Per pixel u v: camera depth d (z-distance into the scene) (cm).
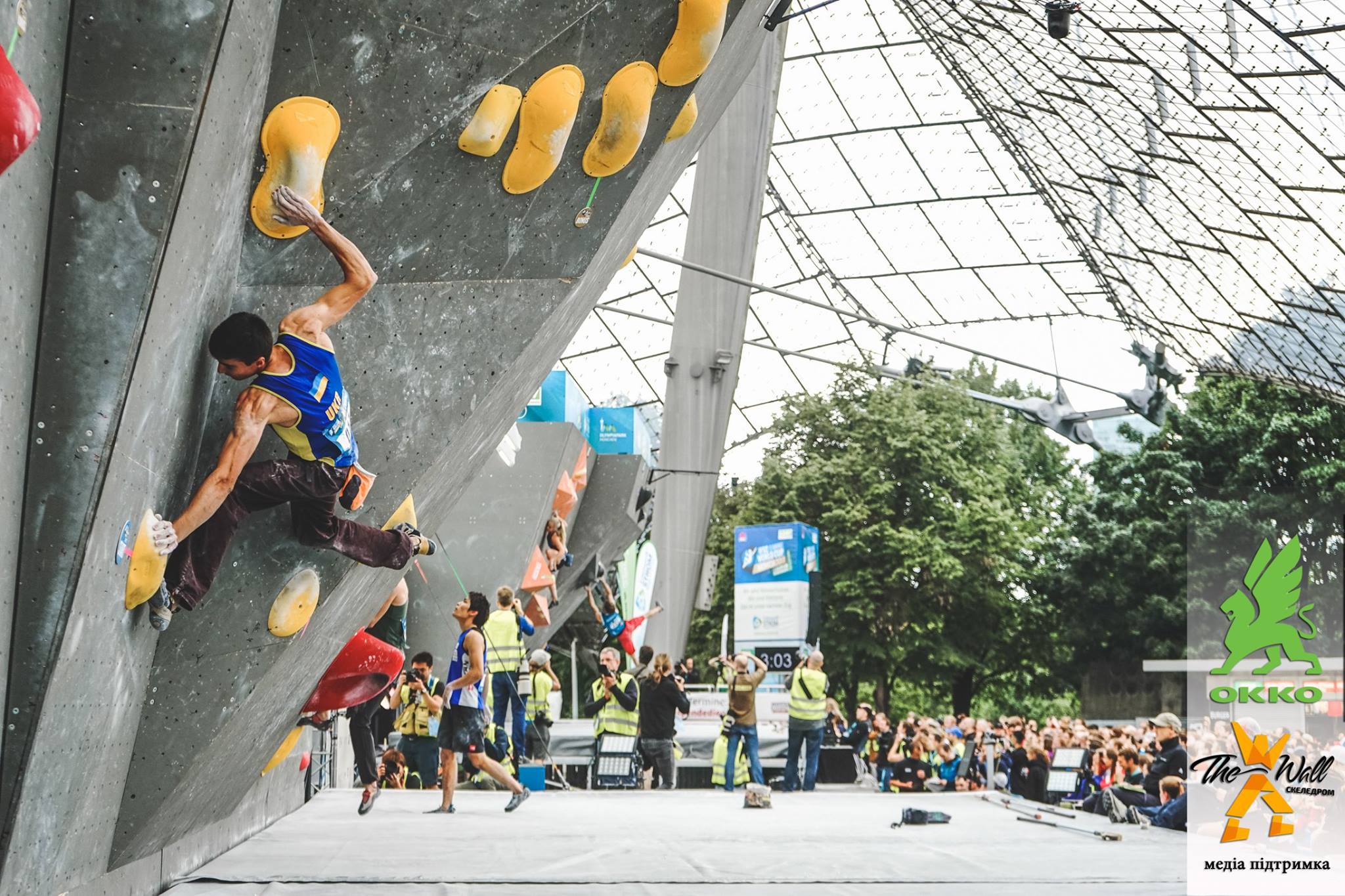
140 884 513
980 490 4003
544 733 1795
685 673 2181
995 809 1255
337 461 429
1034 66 2923
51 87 316
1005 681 4453
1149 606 3484
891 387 4172
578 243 516
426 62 452
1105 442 3750
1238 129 2625
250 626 458
